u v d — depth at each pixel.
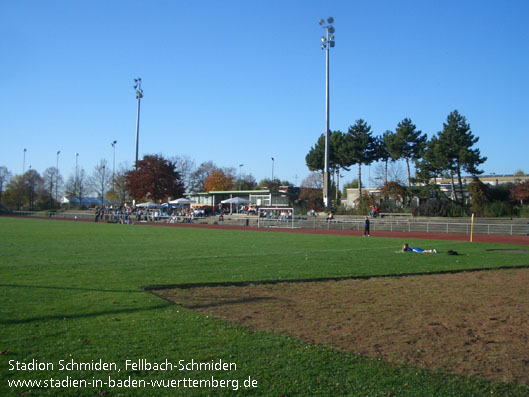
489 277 15.99
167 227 52.94
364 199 67.00
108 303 10.36
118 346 7.36
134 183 84.00
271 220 61.81
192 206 84.88
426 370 6.70
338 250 25.33
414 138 74.12
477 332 8.74
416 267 18.20
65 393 5.68
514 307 11.00
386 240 34.91
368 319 9.64
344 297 12.03
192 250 23.94
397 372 6.59
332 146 83.31
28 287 12.18
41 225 50.91
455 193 64.62
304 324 9.14
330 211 60.66
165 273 15.34
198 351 7.24
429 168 65.00
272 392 5.82
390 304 11.21
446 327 9.08
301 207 80.31
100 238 31.98
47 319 8.84
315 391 5.88
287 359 6.98
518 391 6.03
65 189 128.50
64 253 21.36
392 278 15.46
